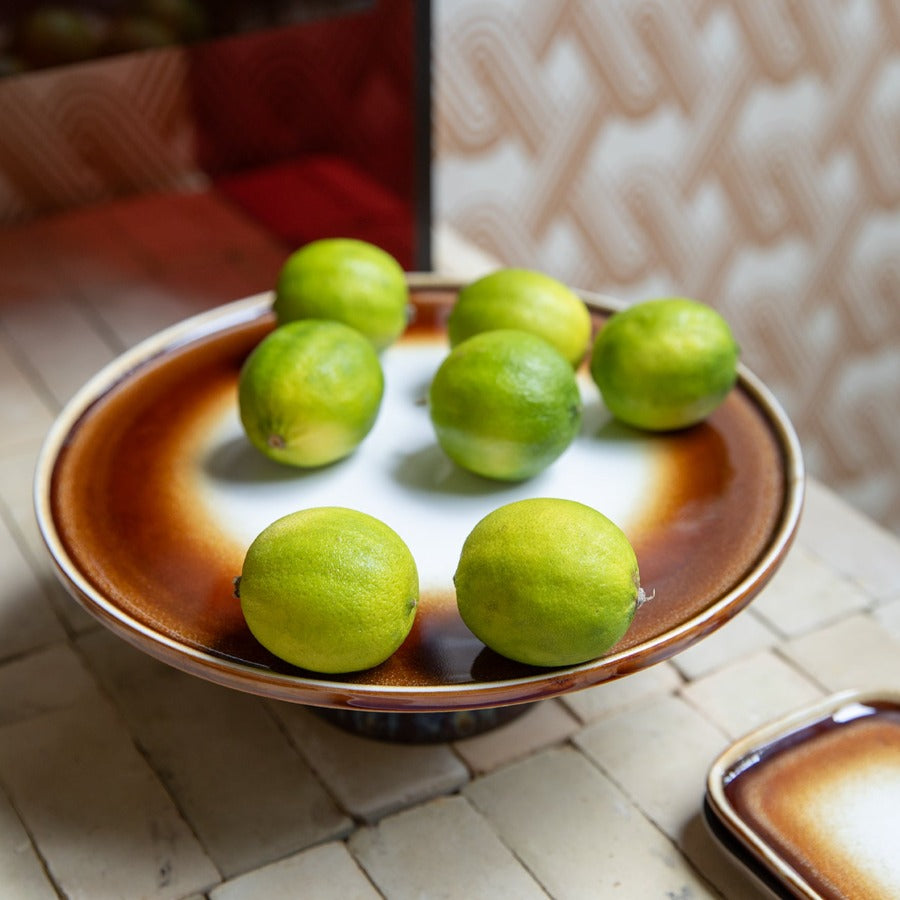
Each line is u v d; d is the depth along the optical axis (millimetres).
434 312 860
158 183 1180
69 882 693
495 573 648
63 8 904
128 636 673
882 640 807
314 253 801
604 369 765
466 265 1128
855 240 1791
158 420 785
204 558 714
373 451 769
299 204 1097
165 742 748
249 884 693
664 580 700
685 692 778
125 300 1054
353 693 649
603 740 753
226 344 837
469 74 1322
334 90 1042
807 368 1895
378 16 978
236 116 1110
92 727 753
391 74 997
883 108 1674
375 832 713
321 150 1076
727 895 690
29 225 1138
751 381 801
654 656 666
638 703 772
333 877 696
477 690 649
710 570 702
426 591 699
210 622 684
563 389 729
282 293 800
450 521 730
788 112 1589
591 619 643
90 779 731
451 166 1387
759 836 690
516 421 719
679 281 1666
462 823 716
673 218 1595
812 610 825
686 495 743
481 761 743
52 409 951
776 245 1716
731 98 1527
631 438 776
